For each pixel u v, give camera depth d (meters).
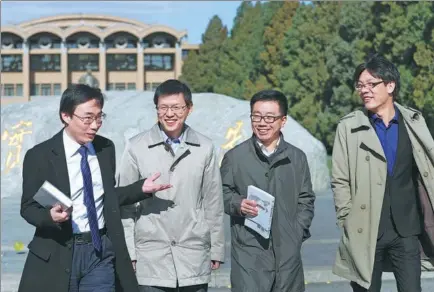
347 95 26.05
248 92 35.34
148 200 3.95
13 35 54.44
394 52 21.58
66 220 3.52
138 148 4.02
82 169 3.66
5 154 13.62
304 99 30.31
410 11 20.61
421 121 4.09
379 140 4.04
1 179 13.47
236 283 3.98
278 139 4.14
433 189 4.01
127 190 3.79
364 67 4.08
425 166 4.02
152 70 56.31
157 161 3.97
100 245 3.64
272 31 34.91
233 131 13.42
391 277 6.55
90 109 3.64
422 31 20.41
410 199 4.07
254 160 4.08
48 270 3.56
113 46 55.75
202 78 45.06
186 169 3.94
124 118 13.45
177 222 3.91
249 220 3.93
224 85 40.12
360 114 4.13
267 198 3.83
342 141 4.15
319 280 6.52
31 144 13.59
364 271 3.98
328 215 10.87
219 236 4.05
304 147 13.59
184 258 3.90
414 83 19.98
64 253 3.58
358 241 4.03
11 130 13.77
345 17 25.17
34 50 54.50
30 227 9.60
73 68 55.34
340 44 25.34
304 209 4.11
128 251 3.87
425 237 4.13
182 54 56.59
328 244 8.18
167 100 3.89
